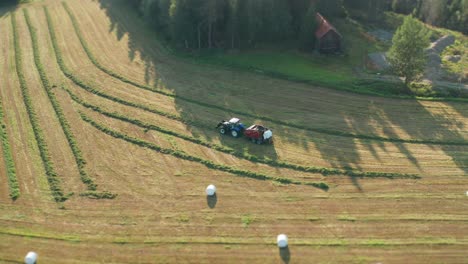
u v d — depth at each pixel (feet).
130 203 92.89
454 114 129.59
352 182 100.01
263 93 139.13
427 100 137.18
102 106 130.41
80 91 138.82
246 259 79.87
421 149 112.68
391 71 147.64
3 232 85.51
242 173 102.12
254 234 85.40
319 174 102.47
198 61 159.53
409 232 86.02
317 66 157.07
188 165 105.19
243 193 96.07
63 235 84.79
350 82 145.28
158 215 89.76
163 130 118.83
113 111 127.75
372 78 148.66
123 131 118.52
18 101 132.98
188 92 139.13
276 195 95.50
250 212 90.79
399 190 97.66
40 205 92.22
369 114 128.77
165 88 141.49
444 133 119.75
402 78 149.07
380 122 124.67
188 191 96.53
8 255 80.64
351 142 115.24
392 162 107.14
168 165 105.19
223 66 155.94
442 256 80.59
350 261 79.46
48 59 159.94
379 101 135.95
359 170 103.96
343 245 82.94
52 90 138.82
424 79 150.10
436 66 160.66
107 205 92.22
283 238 82.17
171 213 90.38
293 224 87.81
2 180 99.76
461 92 140.56
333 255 80.69
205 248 82.17
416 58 136.36
